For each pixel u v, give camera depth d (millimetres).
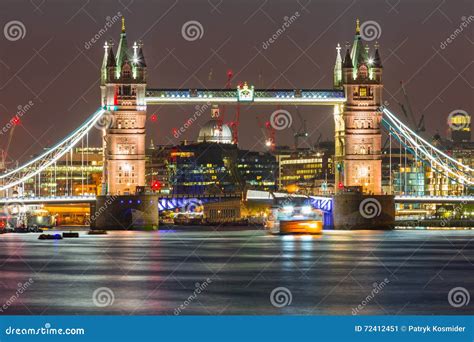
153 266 182875
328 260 195875
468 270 175875
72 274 168500
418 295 142250
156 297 140500
